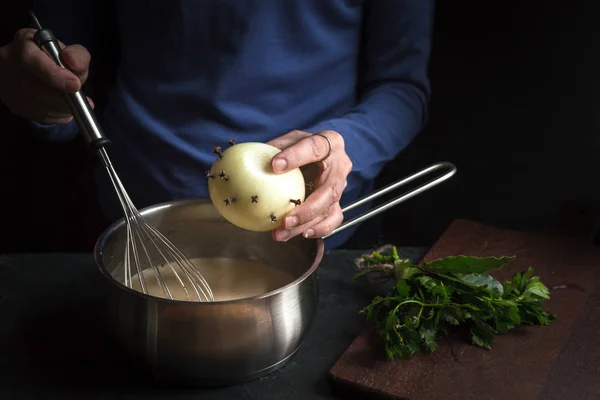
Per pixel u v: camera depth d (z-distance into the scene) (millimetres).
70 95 773
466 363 762
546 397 715
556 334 815
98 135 754
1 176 1859
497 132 1597
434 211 1688
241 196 710
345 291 907
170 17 999
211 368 702
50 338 801
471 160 1635
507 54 1531
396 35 1082
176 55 1025
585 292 904
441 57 1575
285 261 863
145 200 1125
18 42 842
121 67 1102
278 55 1021
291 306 710
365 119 996
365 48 1131
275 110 1056
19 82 866
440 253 985
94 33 1139
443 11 1534
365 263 939
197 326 674
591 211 1207
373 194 852
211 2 976
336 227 804
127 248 757
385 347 769
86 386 730
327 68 1061
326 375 736
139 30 1040
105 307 730
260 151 736
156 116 1067
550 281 930
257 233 861
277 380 748
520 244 1016
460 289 821
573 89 1513
